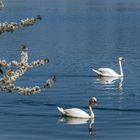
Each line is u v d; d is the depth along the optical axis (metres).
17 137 35.06
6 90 17.22
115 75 62.75
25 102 46.41
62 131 37.00
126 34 119.44
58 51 87.38
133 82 59.22
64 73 64.38
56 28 135.62
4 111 42.75
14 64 17.28
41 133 36.28
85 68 68.81
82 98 49.38
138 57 79.56
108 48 91.94
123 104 46.53
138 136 35.78
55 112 42.91
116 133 36.56
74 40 106.50
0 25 17.09
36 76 61.44
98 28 136.38
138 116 41.66
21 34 119.69
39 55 82.56
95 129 37.75
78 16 178.75
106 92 52.88
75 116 41.12
